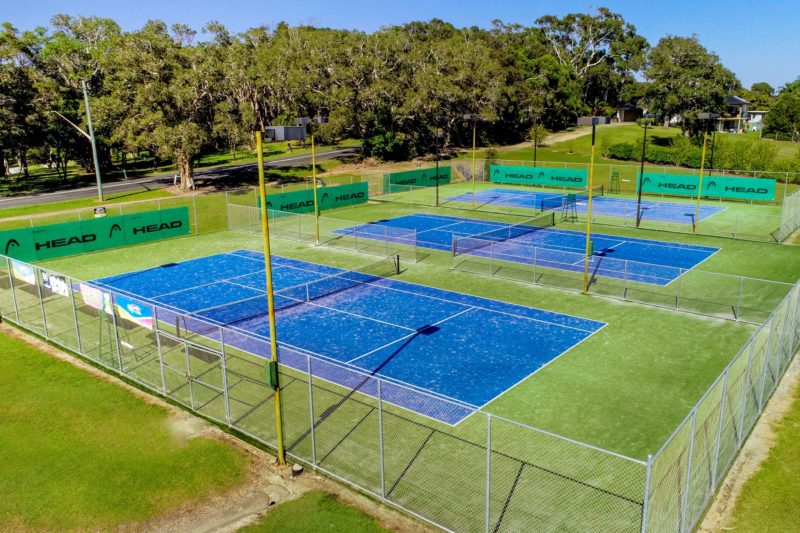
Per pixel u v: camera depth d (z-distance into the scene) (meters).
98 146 68.69
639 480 14.09
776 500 13.38
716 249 38.69
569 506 13.05
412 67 83.88
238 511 13.41
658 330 24.81
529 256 36.28
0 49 60.94
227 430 16.98
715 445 13.41
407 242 41.66
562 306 28.12
